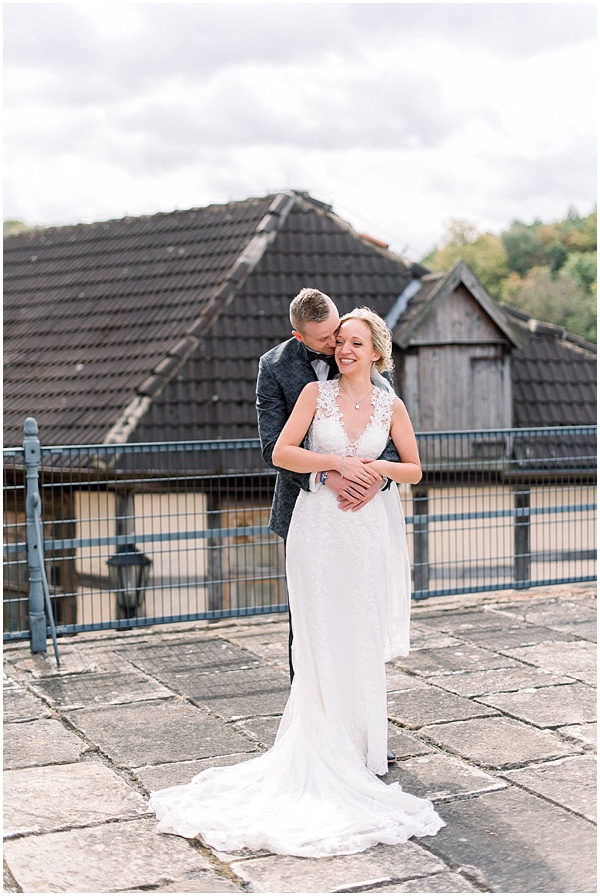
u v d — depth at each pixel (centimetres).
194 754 426
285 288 1499
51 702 499
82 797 381
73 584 1199
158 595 1119
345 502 378
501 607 703
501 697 499
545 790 383
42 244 1895
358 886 310
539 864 323
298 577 378
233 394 1347
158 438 1284
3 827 354
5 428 1391
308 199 1672
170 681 534
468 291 1497
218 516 1209
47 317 1653
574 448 1494
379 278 1559
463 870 320
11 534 1232
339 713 377
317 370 394
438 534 1207
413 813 357
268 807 358
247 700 500
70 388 1426
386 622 399
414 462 390
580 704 486
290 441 378
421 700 496
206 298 1494
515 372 1594
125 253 1738
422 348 1485
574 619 664
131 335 1496
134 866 325
